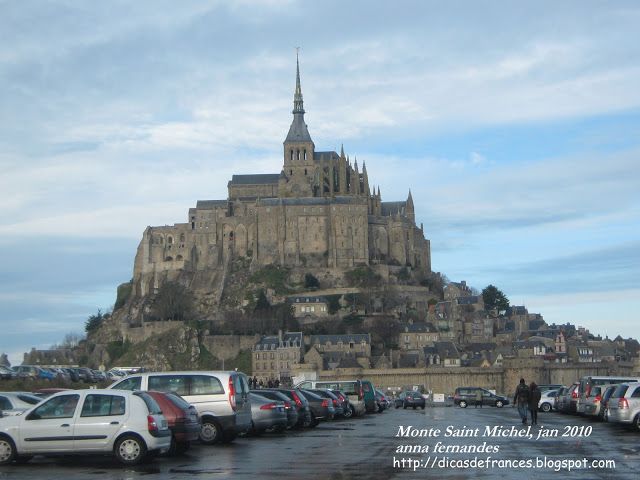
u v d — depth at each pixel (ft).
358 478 135.44
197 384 194.70
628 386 222.48
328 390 296.71
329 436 217.56
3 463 160.45
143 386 193.57
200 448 186.29
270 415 216.54
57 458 174.29
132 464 158.10
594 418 290.97
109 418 160.04
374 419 299.99
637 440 199.41
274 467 150.71
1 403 202.18
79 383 403.54
